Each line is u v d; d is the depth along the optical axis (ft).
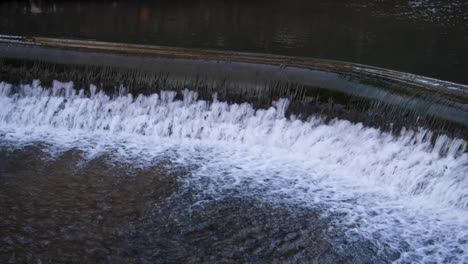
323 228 21.11
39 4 46.03
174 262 19.30
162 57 28.40
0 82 29.07
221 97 27.30
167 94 27.63
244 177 24.16
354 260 19.54
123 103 27.84
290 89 26.76
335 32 40.09
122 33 37.81
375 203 22.52
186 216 21.59
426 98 24.40
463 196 21.72
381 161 23.90
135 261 19.27
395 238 20.59
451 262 19.42
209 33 38.81
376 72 27.61
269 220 21.50
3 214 21.34
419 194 22.74
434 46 37.17
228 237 20.58
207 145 26.43
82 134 27.30
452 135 22.98
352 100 25.77
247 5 48.73
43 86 28.76
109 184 23.49
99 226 20.90
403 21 43.78
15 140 26.63
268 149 25.96
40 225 20.83
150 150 26.03
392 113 24.70
